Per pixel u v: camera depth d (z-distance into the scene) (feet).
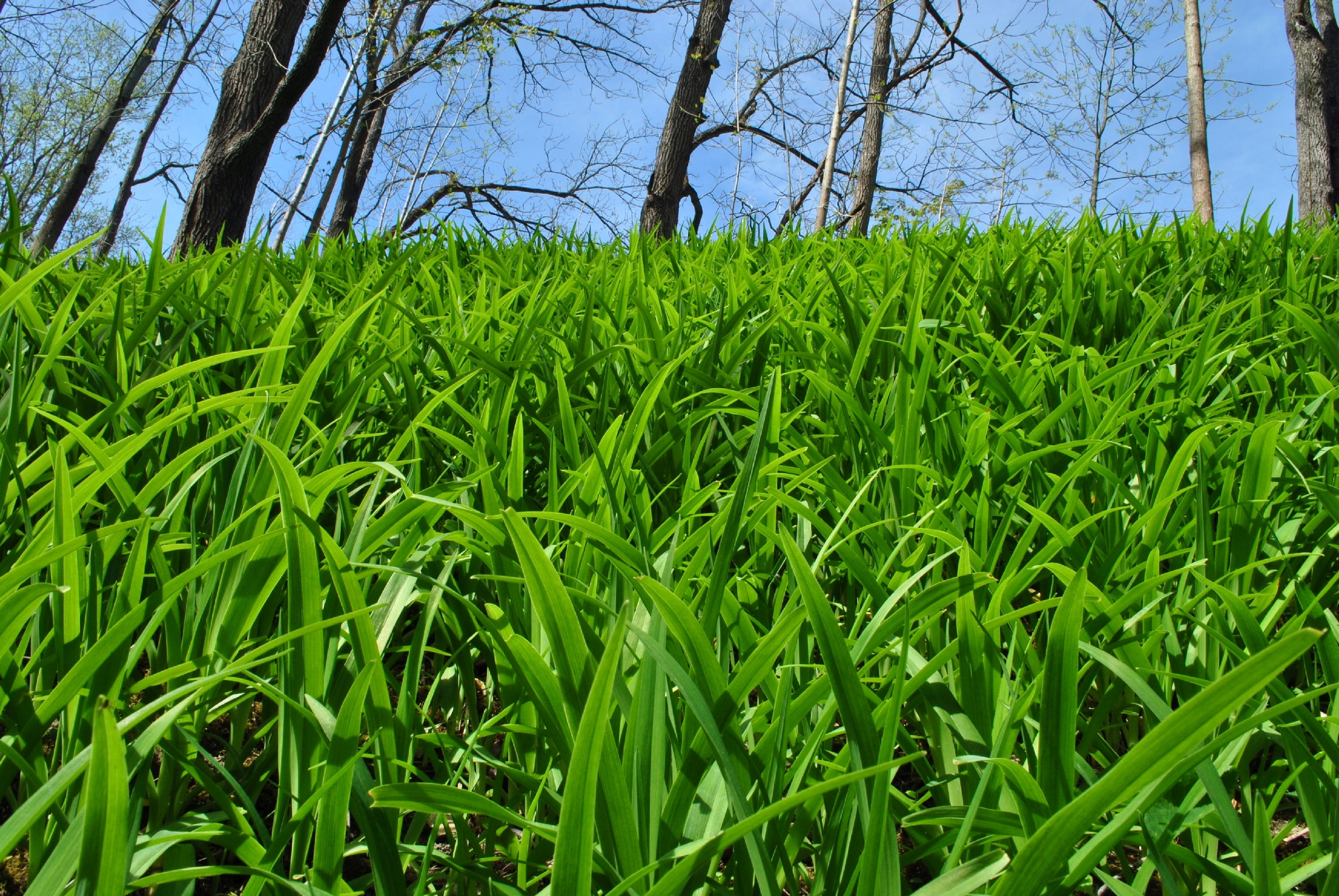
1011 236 9.52
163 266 6.54
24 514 2.63
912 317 3.97
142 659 3.21
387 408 4.39
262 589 2.37
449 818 2.59
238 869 1.71
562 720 1.98
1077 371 4.31
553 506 3.18
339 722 1.86
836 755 2.19
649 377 4.72
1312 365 4.95
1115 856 2.43
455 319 5.67
